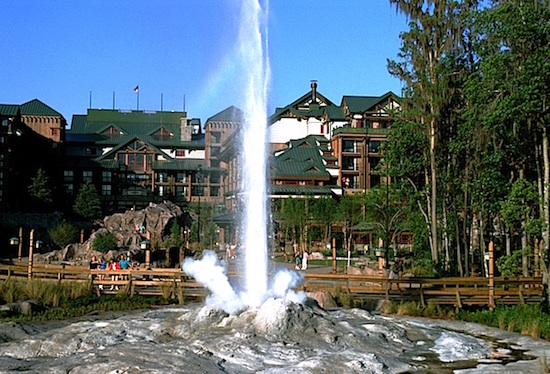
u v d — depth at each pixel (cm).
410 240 8031
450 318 3011
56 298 3198
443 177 4975
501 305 3203
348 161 9606
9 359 1986
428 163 5103
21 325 2509
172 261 6375
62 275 3662
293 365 1869
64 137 10856
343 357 1947
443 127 4684
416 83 4722
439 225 5303
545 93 3062
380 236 6525
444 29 4588
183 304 3303
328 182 9431
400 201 6188
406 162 5300
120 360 1830
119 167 10744
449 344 2322
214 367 1844
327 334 2231
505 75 3173
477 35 3900
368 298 3362
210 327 2353
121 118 12188
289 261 6644
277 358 1977
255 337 2177
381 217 6750
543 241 3269
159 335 2270
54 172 10425
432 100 4612
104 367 1759
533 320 2672
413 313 3108
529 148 3756
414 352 2188
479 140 3734
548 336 2498
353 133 9575
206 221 8369
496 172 3941
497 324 2792
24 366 1878
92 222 8562
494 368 1964
